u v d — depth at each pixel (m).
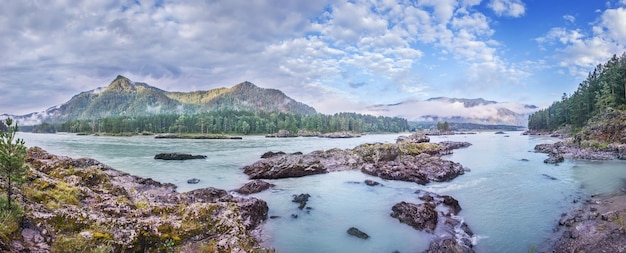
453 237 18.45
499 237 18.61
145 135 183.38
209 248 12.95
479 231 19.53
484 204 25.12
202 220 14.96
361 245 17.70
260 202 22.94
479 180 35.03
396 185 32.75
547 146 70.06
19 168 10.83
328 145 96.75
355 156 49.12
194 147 85.81
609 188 29.12
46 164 24.47
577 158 52.94
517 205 24.72
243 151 73.06
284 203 25.70
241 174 39.97
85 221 12.13
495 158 56.47
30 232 10.38
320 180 35.75
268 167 38.78
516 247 17.31
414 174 35.25
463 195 28.06
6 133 10.83
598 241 15.69
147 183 30.02
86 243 10.89
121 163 49.97
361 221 21.39
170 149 78.06
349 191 29.88
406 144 65.19
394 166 39.62
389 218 21.89
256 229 19.95
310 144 102.44
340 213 23.09
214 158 57.59
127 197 20.11
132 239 12.04
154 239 12.69
